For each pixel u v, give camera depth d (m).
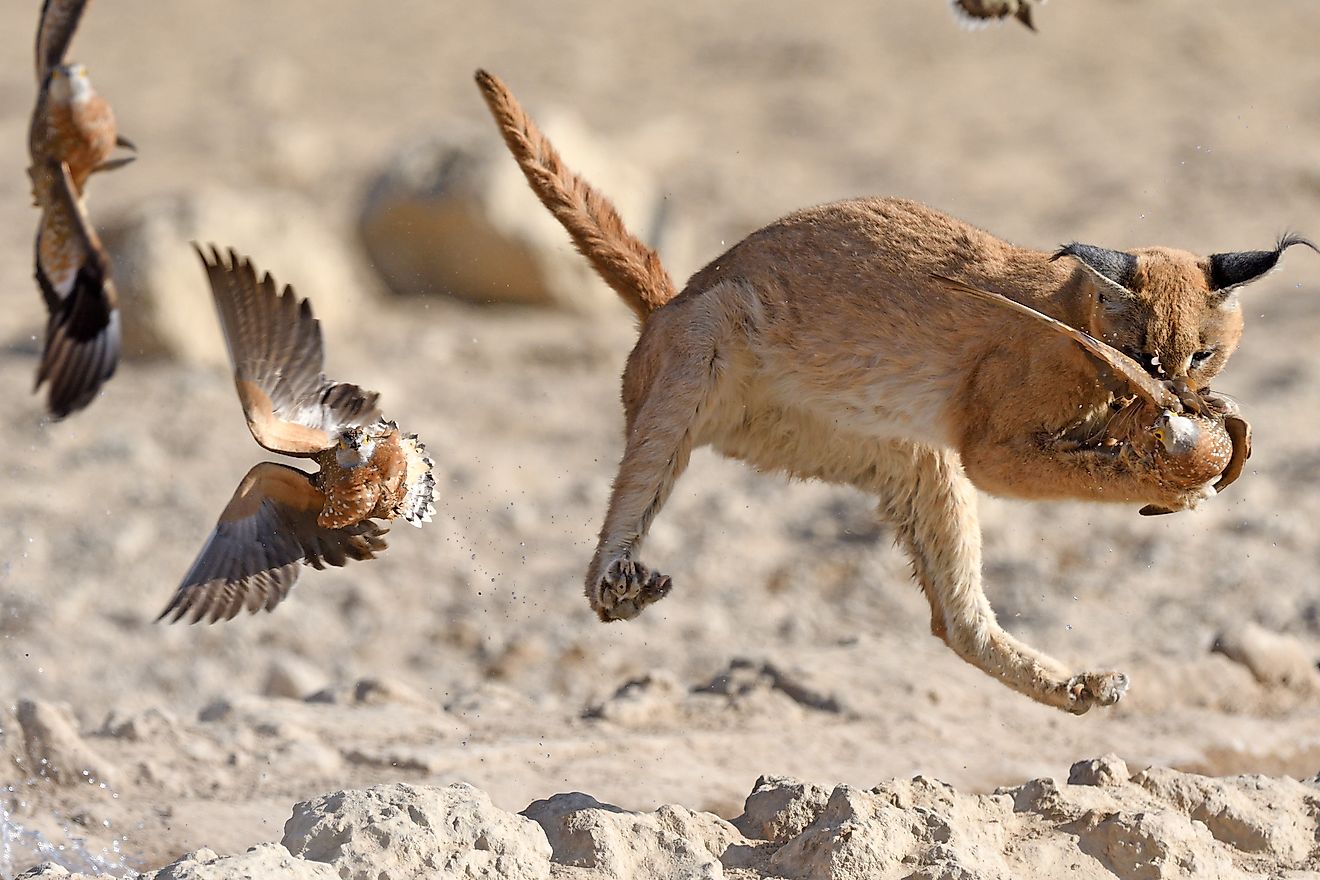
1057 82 105.12
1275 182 82.12
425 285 72.12
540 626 44.66
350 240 73.94
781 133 97.62
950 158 90.69
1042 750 33.00
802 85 107.75
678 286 68.44
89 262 17.53
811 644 42.97
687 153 93.50
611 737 33.34
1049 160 89.38
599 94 107.19
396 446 21.02
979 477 27.84
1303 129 91.75
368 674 42.34
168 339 64.31
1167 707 35.88
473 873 21.06
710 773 31.12
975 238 29.11
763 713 34.94
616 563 28.00
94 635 43.66
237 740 32.66
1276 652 37.19
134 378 62.97
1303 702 36.28
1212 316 25.97
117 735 32.69
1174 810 24.59
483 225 70.50
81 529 49.59
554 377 63.19
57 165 17.70
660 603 45.66
